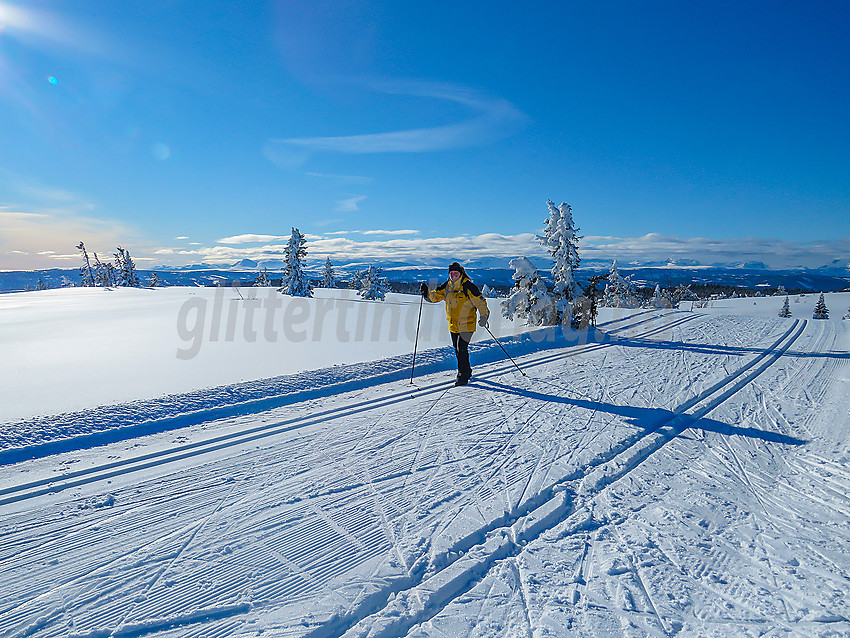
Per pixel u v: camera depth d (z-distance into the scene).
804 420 4.93
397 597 2.27
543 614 2.15
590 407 5.38
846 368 7.44
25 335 10.85
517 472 3.66
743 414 5.16
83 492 3.25
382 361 7.14
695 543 2.72
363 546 2.68
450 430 4.61
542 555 2.61
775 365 7.74
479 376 6.91
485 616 2.14
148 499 3.19
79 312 18.25
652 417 5.02
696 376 6.86
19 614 2.12
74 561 2.51
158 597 2.25
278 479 3.52
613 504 3.19
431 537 2.76
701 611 2.17
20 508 3.02
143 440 4.18
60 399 5.08
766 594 2.28
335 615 2.13
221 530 2.83
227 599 2.25
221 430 4.48
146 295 32.25
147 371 6.60
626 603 2.22
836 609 2.14
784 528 2.89
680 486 3.46
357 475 3.60
